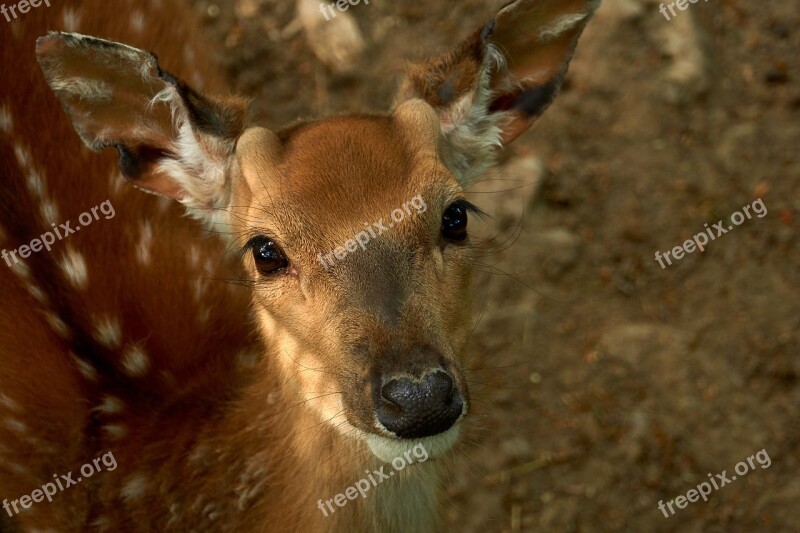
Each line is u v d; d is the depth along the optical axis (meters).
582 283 9.19
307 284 5.25
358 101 9.87
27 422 6.37
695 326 8.95
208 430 6.22
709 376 8.70
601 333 8.94
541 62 6.06
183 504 6.21
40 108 6.91
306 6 10.03
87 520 6.34
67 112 5.66
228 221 5.98
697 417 8.54
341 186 5.24
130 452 6.30
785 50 10.14
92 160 6.96
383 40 10.09
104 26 7.47
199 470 6.18
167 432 6.29
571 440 8.49
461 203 5.44
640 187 9.55
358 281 5.07
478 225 9.23
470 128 6.02
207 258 7.19
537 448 8.45
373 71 9.95
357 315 5.01
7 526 6.78
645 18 10.02
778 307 8.99
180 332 6.74
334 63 9.91
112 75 5.60
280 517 6.03
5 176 6.67
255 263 5.51
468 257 5.54
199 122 5.74
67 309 6.54
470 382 6.31
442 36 10.15
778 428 8.48
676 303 9.09
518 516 8.20
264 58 10.02
